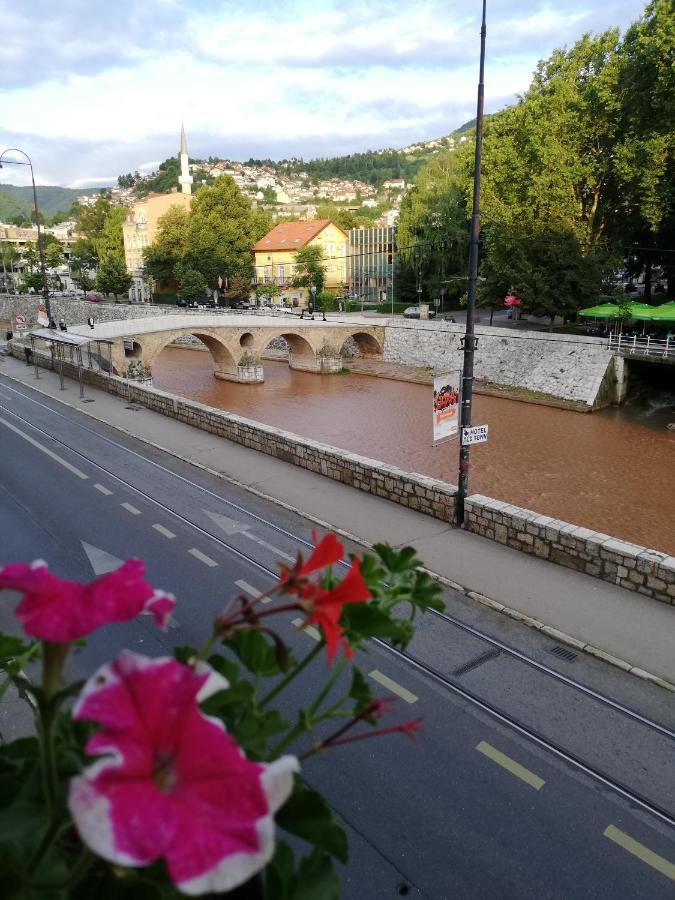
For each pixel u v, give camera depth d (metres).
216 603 12.89
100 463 22.64
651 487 26.98
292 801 1.78
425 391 48.22
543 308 44.56
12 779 1.81
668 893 6.92
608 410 39.38
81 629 1.41
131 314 76.00
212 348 52.25
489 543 15.27
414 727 2.06
